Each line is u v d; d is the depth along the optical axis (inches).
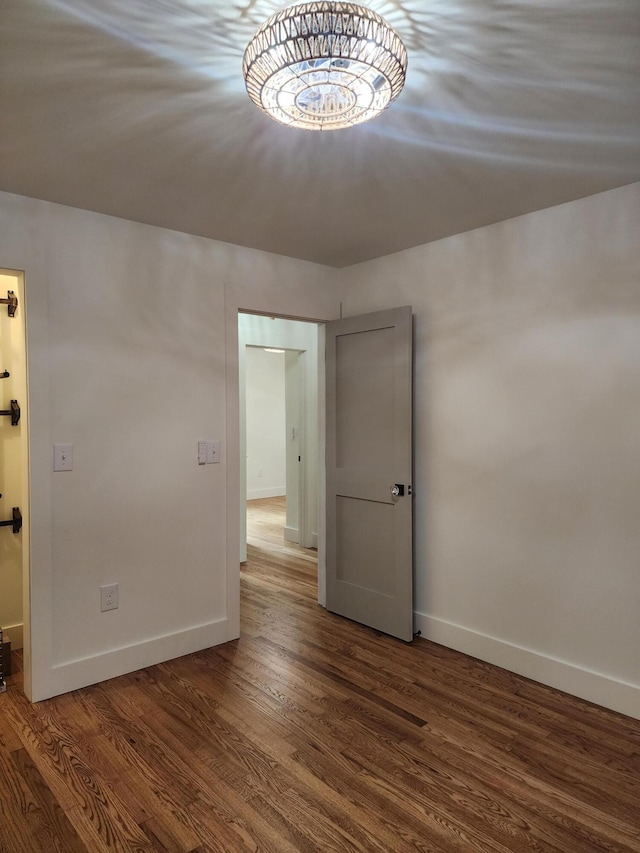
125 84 62.7
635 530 94.7
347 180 90.4
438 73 61.1
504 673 111.3
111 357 107.5
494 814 72.6
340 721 93.8
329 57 51.1
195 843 67.6
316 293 142.2
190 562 119.7
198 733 90.0
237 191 94.7
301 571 184.7
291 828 69.9
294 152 80.5
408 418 125.1
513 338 110.8
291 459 228.2
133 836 68.7
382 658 118.0
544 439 106.4
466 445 119.5
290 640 127.6
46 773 80.2
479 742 88.0
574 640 102.7
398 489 126.6
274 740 88.3
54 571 101.4
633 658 95.1
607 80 62.5
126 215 106.4
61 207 100.7
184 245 117.2
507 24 53.1
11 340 123.1
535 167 86.2
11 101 66.2
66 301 101.7
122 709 97.3
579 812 73.0
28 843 67.7
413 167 85.4
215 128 73.1
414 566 131.0
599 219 97.8
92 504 105.7
